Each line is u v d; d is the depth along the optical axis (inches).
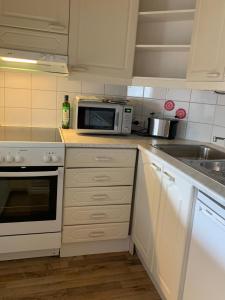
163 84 82.6
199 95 88.9
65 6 75.7
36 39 75.1
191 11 76.4
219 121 85.6
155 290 72.1
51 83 92.5
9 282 70.9
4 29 72.2
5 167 70.8
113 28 81.0
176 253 58.9
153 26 91.5
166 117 95.5
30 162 72.1
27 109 92.2
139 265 81.7
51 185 75.2
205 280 49.5
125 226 85.4
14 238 75.9
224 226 44.5
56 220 77.9
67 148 74.7
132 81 86.4
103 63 82.6
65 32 77.1
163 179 65.7
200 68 72.1
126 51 83.8
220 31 65.3
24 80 89.9
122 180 81.7
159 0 89.3
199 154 84.4
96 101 84.0
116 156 79.4
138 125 100.3
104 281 74.2
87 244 84.5
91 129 85.6
